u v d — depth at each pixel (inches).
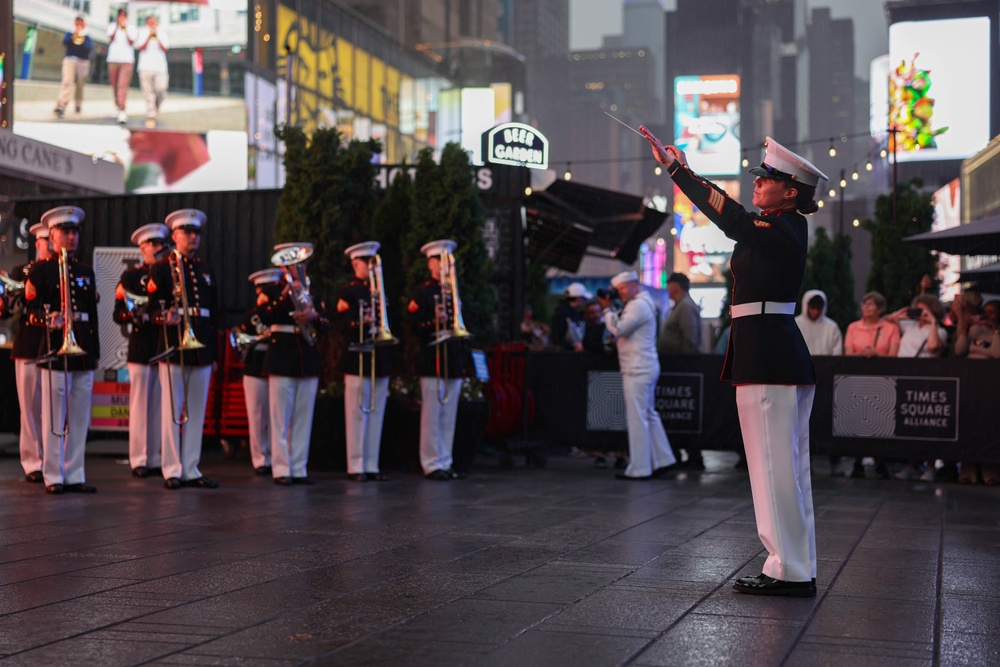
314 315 398.9
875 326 493.0
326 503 340.2
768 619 178.5
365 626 170.1
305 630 167.2
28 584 203.0
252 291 563.5
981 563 239.5
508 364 519.8
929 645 161.0
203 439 514.9
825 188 2218.3
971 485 449.7
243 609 182.1
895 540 276.5
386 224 497.4
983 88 2202.3
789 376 202.8
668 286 524.4
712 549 253.3
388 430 462.6
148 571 217.0
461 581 208.8
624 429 502.6
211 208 569.3
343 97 1893.5
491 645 158.4
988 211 1230.9
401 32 2447.1
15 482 388.5
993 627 173.8
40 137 1503.4
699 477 462.3
